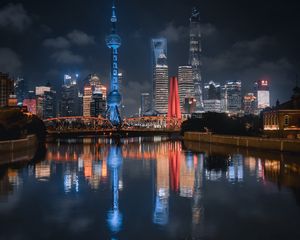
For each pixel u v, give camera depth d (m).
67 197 54.94
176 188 61.50
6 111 158.12
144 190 60.06
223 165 90.75
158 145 196.88
